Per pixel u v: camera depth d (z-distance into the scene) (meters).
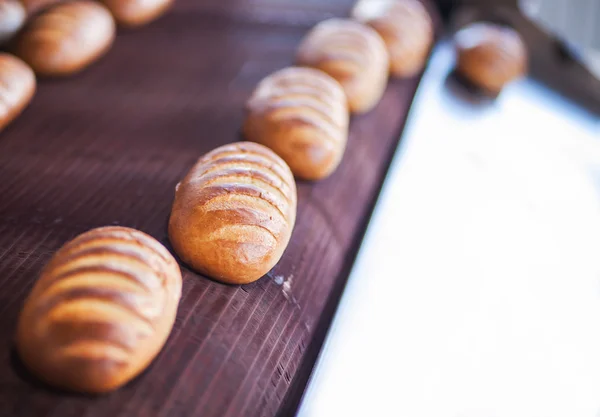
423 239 0.95
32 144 0.97
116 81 1.12
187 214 0.77
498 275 0.92
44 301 0.65
